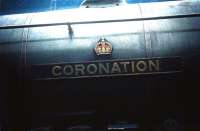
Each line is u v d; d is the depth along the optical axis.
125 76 4.66
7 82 4.81
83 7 5.91
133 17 5.09
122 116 4.73
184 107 4.65
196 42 4.76
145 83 4.64
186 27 4.88
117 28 4.95
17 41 5.02
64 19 5.24
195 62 4.65
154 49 4.74
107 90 4.68
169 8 5.27
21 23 5.33
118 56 4.73
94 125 4.77
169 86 4.62
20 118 4.81
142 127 4.71
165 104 4.66
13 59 4.88
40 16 5.49
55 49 4.88
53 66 4.78
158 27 4.91
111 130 4.70
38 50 4.90
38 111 4.80
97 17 5.19
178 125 4.63
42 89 4.76
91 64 4.73
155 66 4.66
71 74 4.73
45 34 5.05
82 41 4.89
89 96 4.70
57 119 4.80
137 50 4.75
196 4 5.32
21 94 4.79
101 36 4.88
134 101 4.66
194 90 4.62
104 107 4.71
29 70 4.80
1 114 4.80
